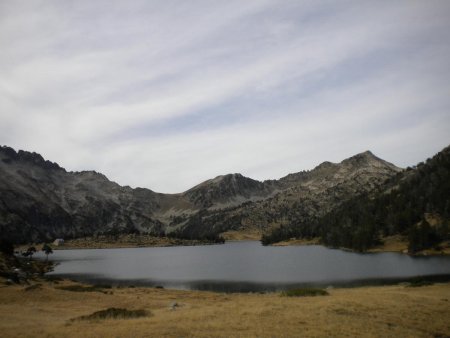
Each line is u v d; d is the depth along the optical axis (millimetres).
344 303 36750
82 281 115812
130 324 29250
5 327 30359
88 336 24484
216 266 161500
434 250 155625
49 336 25156
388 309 34188
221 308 38969
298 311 33125
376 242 196625
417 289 57188
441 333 26828
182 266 167375
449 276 91875
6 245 157250
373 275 100500
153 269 156875
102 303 52844
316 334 24359
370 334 24828
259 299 53719
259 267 145375
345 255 177750
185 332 25062
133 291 77938
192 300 58500
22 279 78438
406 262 129625
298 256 190625
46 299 53219
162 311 41312
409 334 25641
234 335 23953
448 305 37812
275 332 24812
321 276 105125
